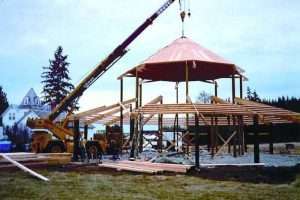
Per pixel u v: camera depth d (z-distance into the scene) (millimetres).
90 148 25578
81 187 12500
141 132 28375
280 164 20438
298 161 22594
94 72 27578
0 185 12891
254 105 24078
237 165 18969
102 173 16578
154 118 34406
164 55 27484
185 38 29375
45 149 25016
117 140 27891
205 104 20547
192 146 30859
